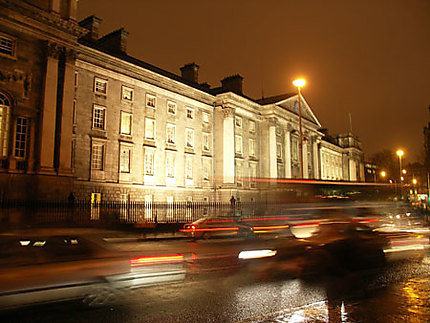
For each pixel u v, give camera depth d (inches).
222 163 1713.8
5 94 973.8
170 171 1497.3
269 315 262.1
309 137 2456.9
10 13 963.3
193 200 1578.5
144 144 1381.6
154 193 1397.6
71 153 1095.0
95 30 1440.7
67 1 1098.7
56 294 264.4
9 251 270.2
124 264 309.9
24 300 250.8
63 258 279.4
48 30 1045.2
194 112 1654.8
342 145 3395.7
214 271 437.7
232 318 256.8
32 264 263.0
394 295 317.7
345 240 396.8
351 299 306.5
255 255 470.6
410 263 490.6
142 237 861.8
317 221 592.4
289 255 458.9
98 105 1240.2
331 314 262.2
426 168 2659.9
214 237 850.8
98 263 292.8
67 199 1026.1
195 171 1616.6
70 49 1093.8
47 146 1011.3
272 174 1923.0
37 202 908.6
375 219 935.7
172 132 1530.5
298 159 2247.8
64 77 1072.8
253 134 1951.3
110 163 1254.9
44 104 1018.7
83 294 277.9
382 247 435.8
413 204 2062.0
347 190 1007.6
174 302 300.0
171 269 347.9
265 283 371.6
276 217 943.0
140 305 291.3
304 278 392.5
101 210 1111.6
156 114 1451.8
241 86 1955.0
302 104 2368.4
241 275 410.6
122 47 1509.6
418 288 345.1
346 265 382.6
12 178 944.9
